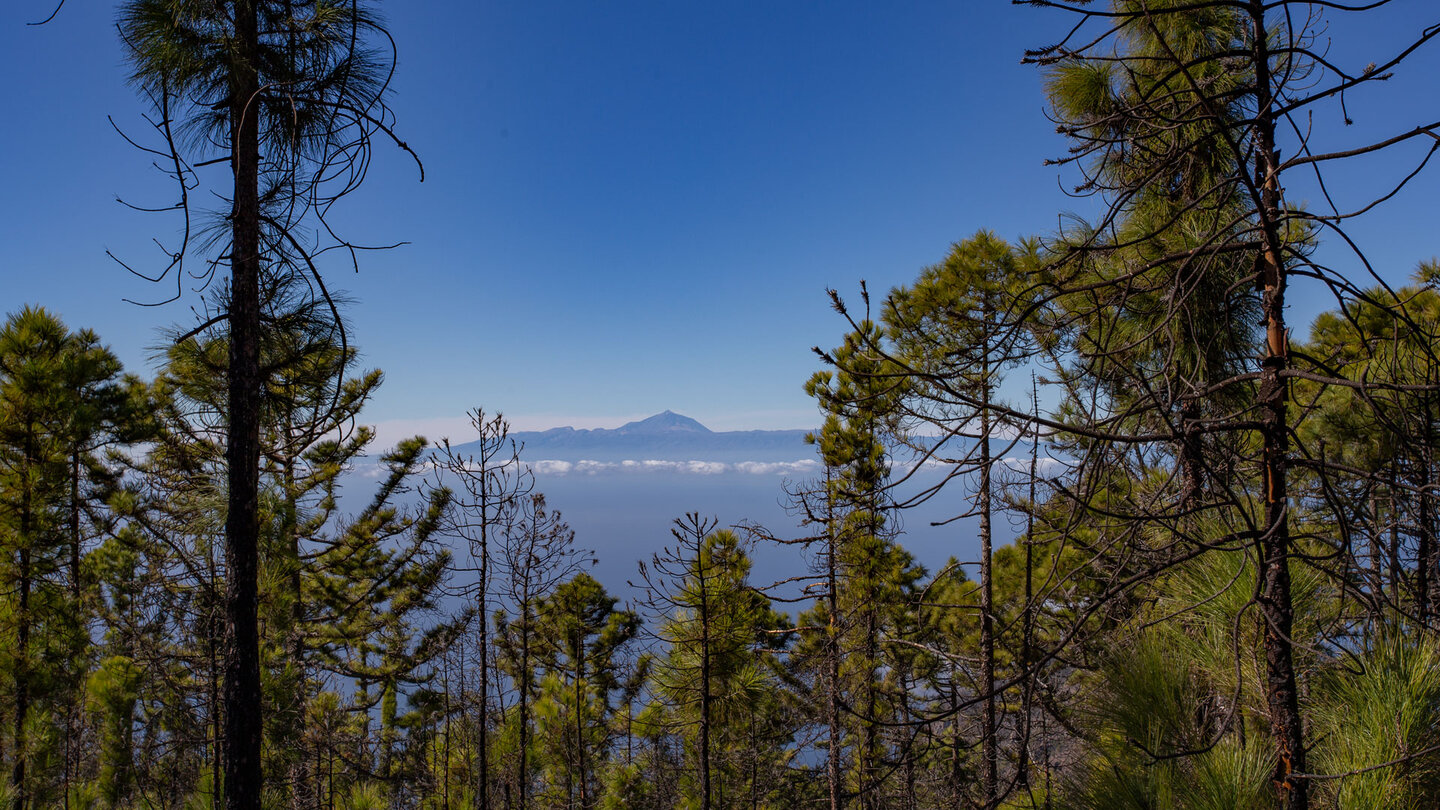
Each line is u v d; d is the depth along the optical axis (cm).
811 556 1052
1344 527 152
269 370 493
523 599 1336
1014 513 305
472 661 1409
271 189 480
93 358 1078
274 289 492
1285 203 174
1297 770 166
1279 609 171
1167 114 226
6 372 979
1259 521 195
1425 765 159
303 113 473
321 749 1136
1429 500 151
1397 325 174
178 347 520
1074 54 177
